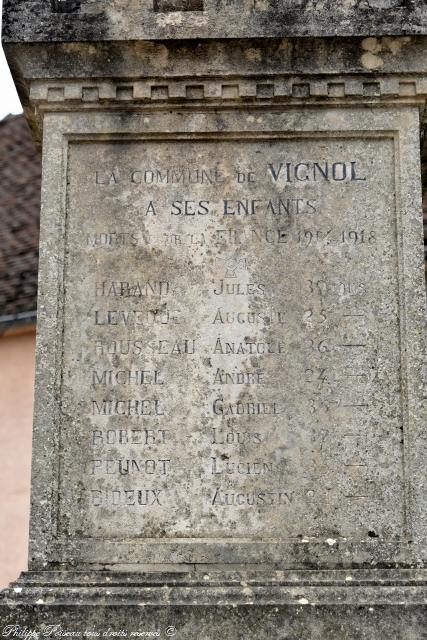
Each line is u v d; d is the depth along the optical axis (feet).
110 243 18.95
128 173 19.22
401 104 19.25
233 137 19.26
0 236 50.83
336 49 19.12
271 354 18.48
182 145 19.33
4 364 48.49
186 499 17.95
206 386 18.38
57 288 18.70
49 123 19.36
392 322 18.57
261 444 18.13
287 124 19.24
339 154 19.24
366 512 17.88
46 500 17.90
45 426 18.16
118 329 18.61
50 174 19.16
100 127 19.29
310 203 19.06
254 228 18.97
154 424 18.24
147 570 17.61
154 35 18.99
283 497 17.93
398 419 18.21
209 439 18.17
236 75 19.12
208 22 18.99
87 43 19.15
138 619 16.61
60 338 18.54
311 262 18.83
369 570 17.44
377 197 19.07
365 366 18.42
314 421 18.21
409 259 18.70
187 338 18.56
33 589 17.02
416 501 17.83
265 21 18.97
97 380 18.43
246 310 18.65
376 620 16.52
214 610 16.61
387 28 18.92
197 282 18.79
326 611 16.57
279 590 16.92
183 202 19.11
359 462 18.07
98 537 17.84
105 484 18.03
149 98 19.25
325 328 18.56
